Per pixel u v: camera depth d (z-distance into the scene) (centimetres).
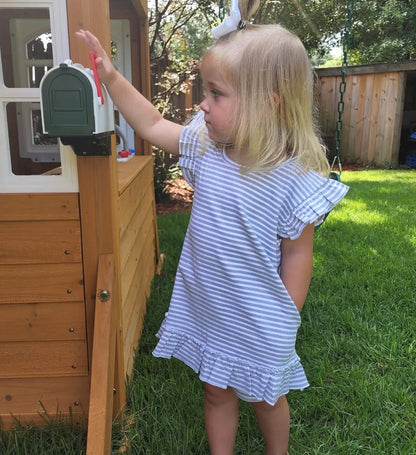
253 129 121
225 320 134
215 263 132
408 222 457
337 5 1034
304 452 165
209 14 609
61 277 155
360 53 1107
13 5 136
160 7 618
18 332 158
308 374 208
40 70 292
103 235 152
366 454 164
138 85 333
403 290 291
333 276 316
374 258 349
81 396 164
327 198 129
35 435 160
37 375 162
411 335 243
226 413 149
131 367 206
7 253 152
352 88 891
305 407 185
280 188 127
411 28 1012
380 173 790
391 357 220
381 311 266
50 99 120
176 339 144
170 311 145
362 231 423
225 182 130
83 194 149
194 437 168
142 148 345
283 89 122
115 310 158
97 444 134
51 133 121
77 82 119
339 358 224
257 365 133
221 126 124
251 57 119
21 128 274
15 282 154
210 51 123
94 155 143
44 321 158
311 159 129
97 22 138
